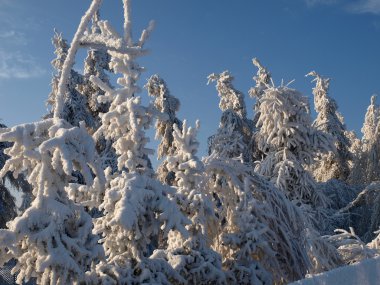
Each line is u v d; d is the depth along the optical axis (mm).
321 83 27922
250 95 28734
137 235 6223
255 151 22781
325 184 22312
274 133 18203
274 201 9414
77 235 5562
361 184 23828
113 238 6570
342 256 10539
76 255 5496
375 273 4586
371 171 24672
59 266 5262
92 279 6020
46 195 5430
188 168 7457
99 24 6805
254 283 7641
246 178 8805
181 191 7414
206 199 7281
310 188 17609
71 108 24484
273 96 17984
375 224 18891
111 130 7043
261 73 29031
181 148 7582
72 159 5344
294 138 17750
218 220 8445
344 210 19734
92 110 26812
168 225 6293
